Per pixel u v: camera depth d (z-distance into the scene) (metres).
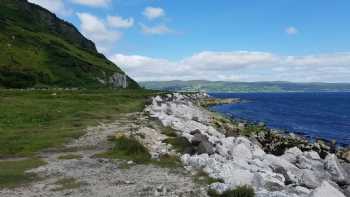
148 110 55.88
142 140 27.84
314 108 125.00
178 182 17.73
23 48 140.62
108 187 16.97
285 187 17.91
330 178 23.78
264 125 62.31
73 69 143.62
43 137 30.36
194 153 25.41
